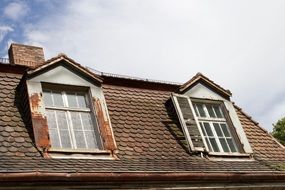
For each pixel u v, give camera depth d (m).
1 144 7.25
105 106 9.05
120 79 10.77
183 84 10.97
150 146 8.98
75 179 6.58
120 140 8.76
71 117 8.62
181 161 8.82
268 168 9.70
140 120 9.72
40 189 6.33
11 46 11.19
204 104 11.12
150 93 11.02
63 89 8.94
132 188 7.21
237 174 8.49
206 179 8.05
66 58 9.20
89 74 9.31
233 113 11.12
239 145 10.44
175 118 10.41
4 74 9.12
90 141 8.45
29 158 7.19
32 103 8.12
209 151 9.68
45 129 7.88
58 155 7.67
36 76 8.61
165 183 7.62
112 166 7.50
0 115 7.94
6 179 6.01
